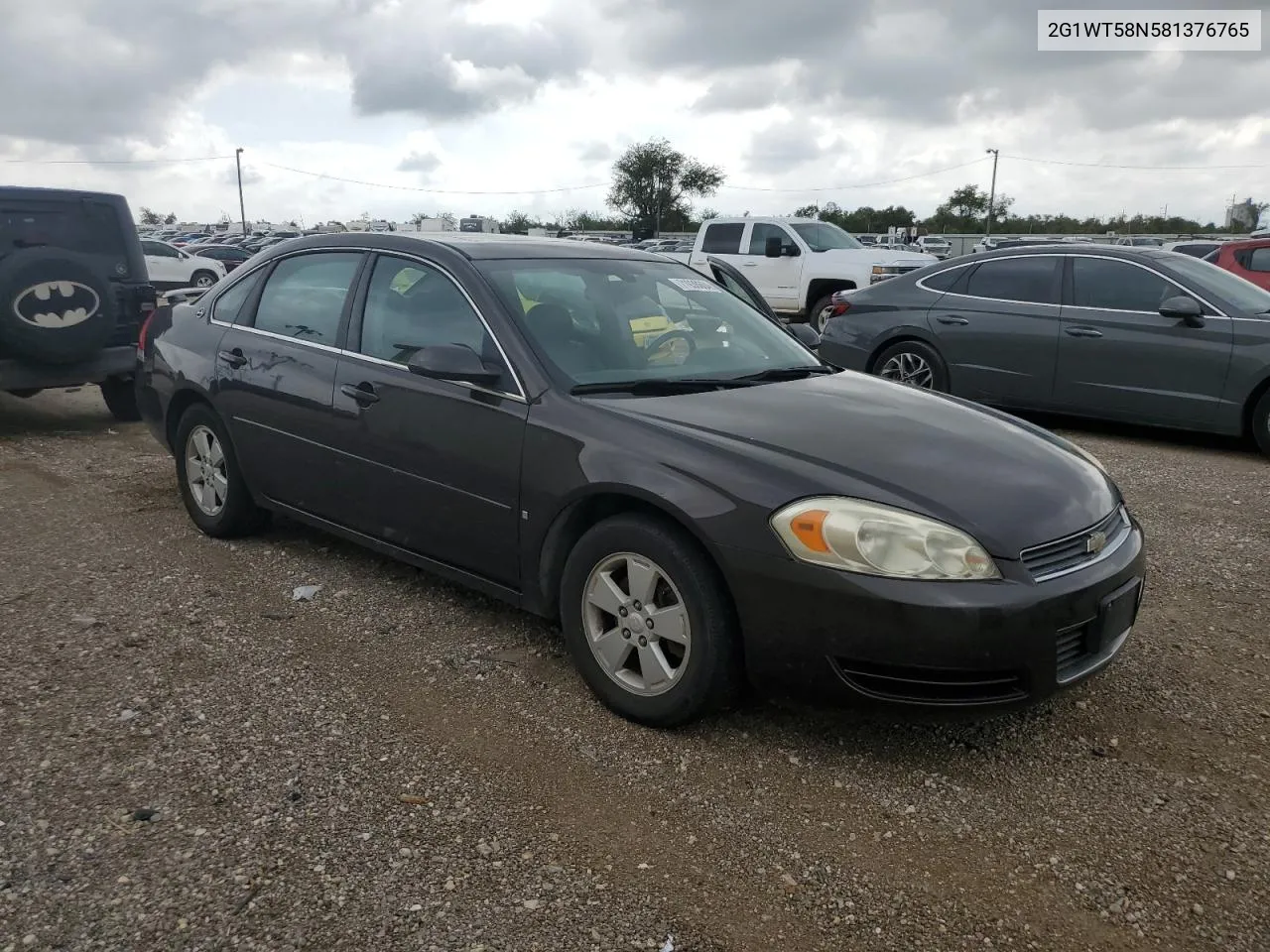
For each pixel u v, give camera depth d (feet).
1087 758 10.76
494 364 12.46
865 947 7.89
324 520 15.05
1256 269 44.78
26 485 20.81
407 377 13.35
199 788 9.72
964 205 255.29
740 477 10.25
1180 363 25.79
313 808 9.45
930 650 9.51
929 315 29.99
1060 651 10.11
